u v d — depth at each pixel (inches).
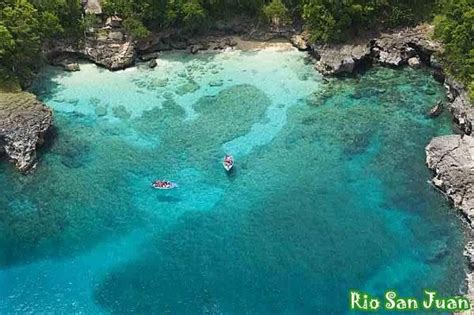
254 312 2581.2
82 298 2667.3
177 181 3176.7
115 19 3959.2
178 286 2699.3
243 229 2935.5
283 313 2573.8
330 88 3718.0
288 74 3826.3
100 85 3767.2
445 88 3651.6
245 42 4079.7
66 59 3934.5
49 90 3735.2
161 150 3346.5
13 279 2751.0
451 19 3627.0
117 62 3843.5
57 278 2755.9
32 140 3280.0
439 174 3051.2
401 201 3029.0
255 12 4101.9
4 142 3277.6
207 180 3176.7
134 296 2664.9
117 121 3526.1
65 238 2930.6
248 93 3686.0
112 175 3216.0
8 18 3597.4
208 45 4033.0
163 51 4023.1
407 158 3245.6
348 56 3791.8
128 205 3070.9
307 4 3917.3
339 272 2726.4
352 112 3545.8
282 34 4084.6
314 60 3927.2
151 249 2866.6
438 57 3700.8
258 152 3321.9
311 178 3169.3
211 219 2987.2
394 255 2783.0
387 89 3695.9
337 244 2847.0
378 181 3132.4
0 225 2992.1
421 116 3491.6
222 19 4097.0
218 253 2834.6
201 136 3422.7
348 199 3051.2
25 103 3425.2
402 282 2669.8
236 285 2694.4
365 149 3312.0
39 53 3811.5
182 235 2920.8
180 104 3627.0
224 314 2578.7
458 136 3193.9
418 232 2876.5
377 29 3954.2
